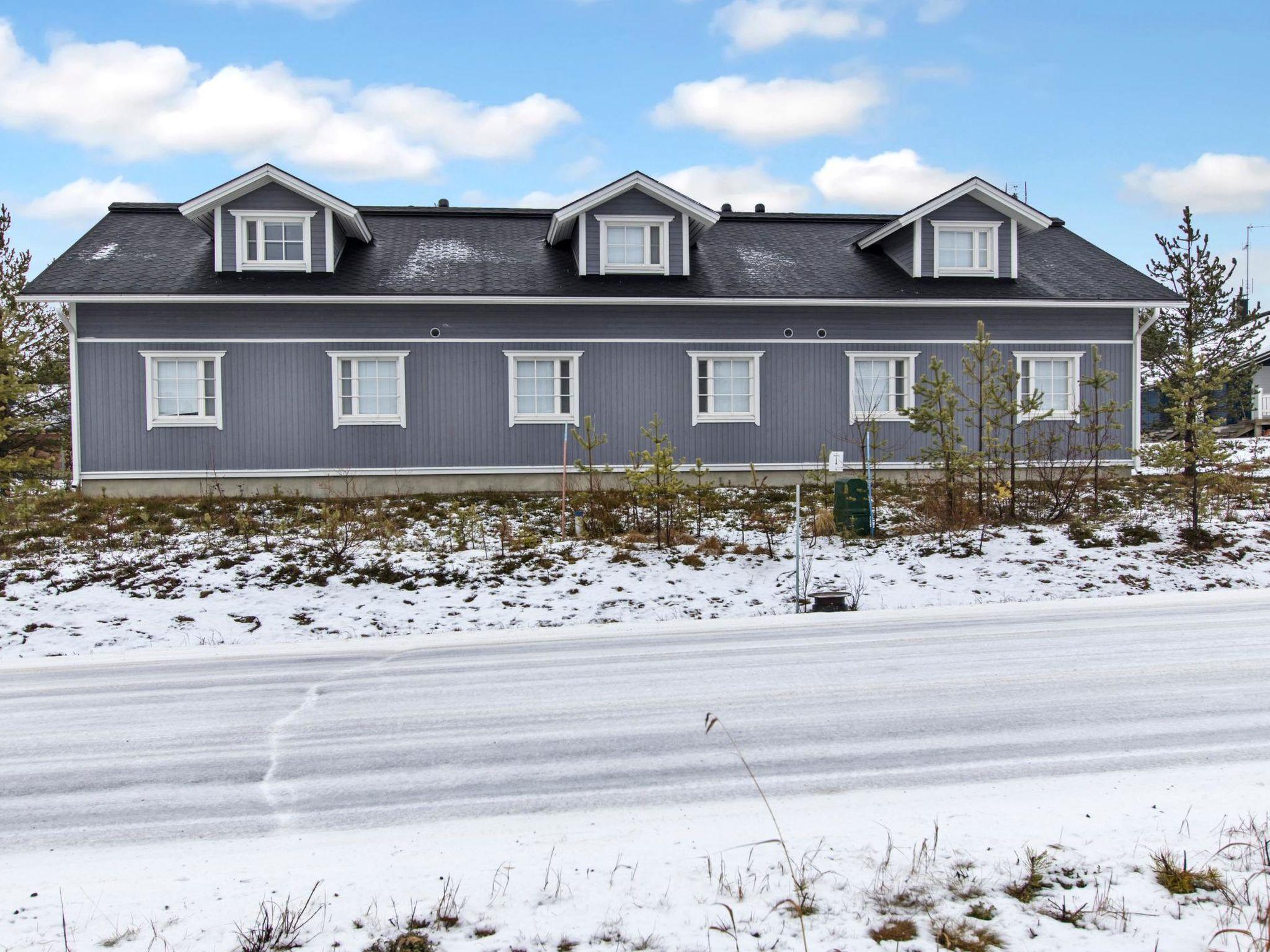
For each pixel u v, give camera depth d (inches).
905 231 867.4
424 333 784.9
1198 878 172.7
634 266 820.6
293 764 253.6
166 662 385.7
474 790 230.4
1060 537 574.6
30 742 277.7
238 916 167.6
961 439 636.1
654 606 478.6
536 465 798.5
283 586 496.7
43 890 180.7
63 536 583.5
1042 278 866.1
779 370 816.3
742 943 154.5
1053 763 238.4
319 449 777.6
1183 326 984.3
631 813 213.5
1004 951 150.5
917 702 297.1
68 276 757.9
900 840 193.8
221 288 756.6
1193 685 308.2
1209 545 557.9
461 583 505.7
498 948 154.3
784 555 555.2
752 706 297.7
